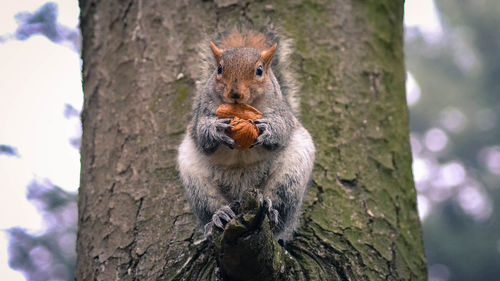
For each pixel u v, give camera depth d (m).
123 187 1.76
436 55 3.47
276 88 1.75
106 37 1.84
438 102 3.32
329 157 1.77
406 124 1.83
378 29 1.85
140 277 1.71
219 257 1.63
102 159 1.79
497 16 3.45
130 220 1.75
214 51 1.75
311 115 1.79
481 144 3.16
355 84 1.81
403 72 1.86
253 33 1.80
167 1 1.84
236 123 1.70
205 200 1.74
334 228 1.73
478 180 3.03
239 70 1.72
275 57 1.80
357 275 1.71
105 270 1.73
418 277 1.75
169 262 1.71
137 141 1.78
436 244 2.85
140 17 1.83
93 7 1.87
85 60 1.86
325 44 1.82
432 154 3.17
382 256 1.73
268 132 1.71
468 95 3.33
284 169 1.74
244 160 1.74
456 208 2.95
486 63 3.41
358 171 1.77
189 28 1.82
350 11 1.84
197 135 1.74
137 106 1.80
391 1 1.87
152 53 1.82
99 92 1.82
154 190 1.76
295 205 1.74
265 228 1.63
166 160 1.77
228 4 1.83
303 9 1.83
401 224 1.77
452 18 3.51
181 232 1.73
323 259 1.71
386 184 1.78
